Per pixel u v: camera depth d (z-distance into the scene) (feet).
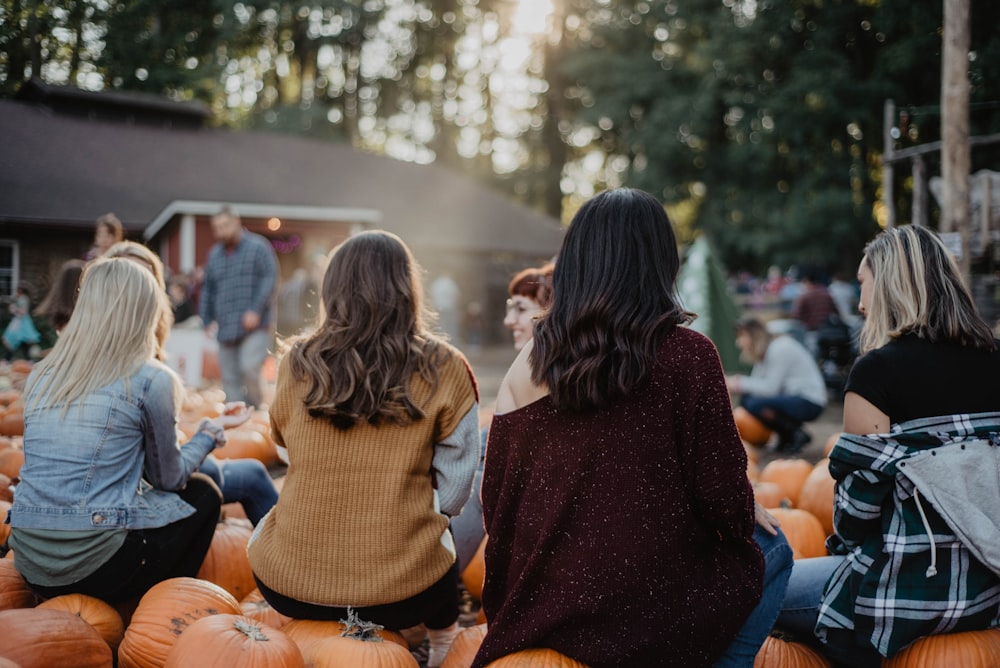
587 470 7.11
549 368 7.18
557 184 115.75
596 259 7.18
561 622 7.02
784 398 24.93
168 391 9.42
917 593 8.24
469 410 9.12
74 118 73.26
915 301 8.56
